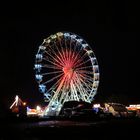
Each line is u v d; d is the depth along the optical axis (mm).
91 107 64188
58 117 48094
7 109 53438
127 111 70812
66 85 83250
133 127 41906
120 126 41156
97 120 46938
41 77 84500
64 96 82500
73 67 84188
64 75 83812
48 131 33594
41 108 101438
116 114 68500
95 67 88062
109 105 71312
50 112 81000
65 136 34562
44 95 84375
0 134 30875
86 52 89375
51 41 85875
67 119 46438
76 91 83938
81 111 60500
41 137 32562
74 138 35094
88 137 36375
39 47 85312
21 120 42281
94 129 37938
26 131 32312
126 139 39156
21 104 73250
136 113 72188
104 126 39500
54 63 84938
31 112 98938
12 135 31125
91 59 88500
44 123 39500
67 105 66125
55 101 82438
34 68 84938
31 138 31406
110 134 38719
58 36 86312
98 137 37281
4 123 38094
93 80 87500
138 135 40438
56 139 33562
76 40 88062
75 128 36156
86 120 46219
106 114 59562
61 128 34781
